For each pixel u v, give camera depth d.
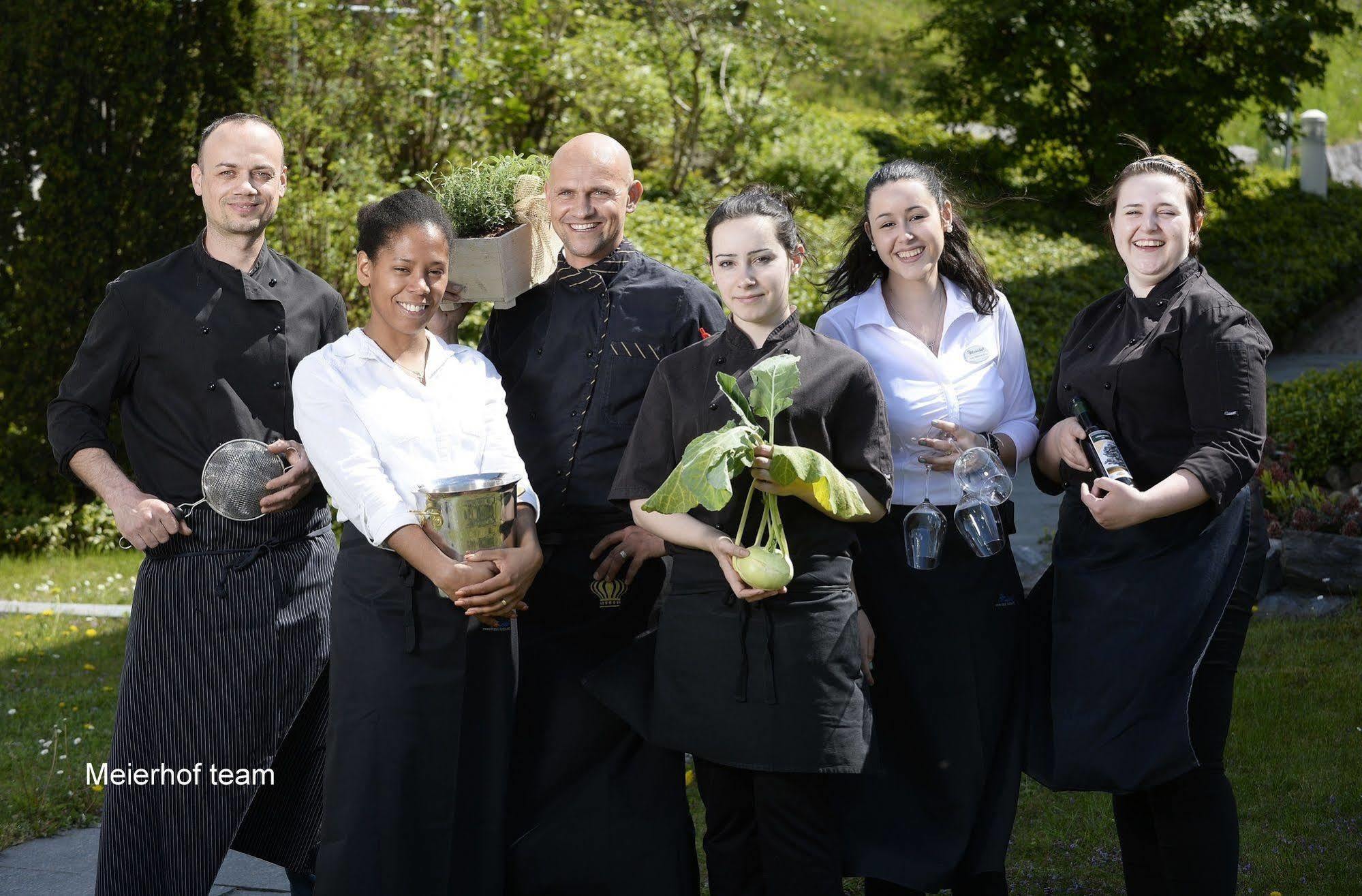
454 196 3.67
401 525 3.12
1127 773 3.02
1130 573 3.10
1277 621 6.01
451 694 3.18
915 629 3.29
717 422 3.12
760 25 13.65
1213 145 15.16
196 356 3.41
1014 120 14.71
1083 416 3.24
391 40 11.40
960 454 3.22
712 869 3.28
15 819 4.42
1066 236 13.95
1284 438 8.00
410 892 3.12
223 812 3.40
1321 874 3.76
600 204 3.57
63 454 3.41
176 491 3.43
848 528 3.15
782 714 3.01
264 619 3.42
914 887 3.20
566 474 3.59
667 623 3.18
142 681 3.39
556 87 12.46
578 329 3.62
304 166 10.23
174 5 8.00
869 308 3.43
